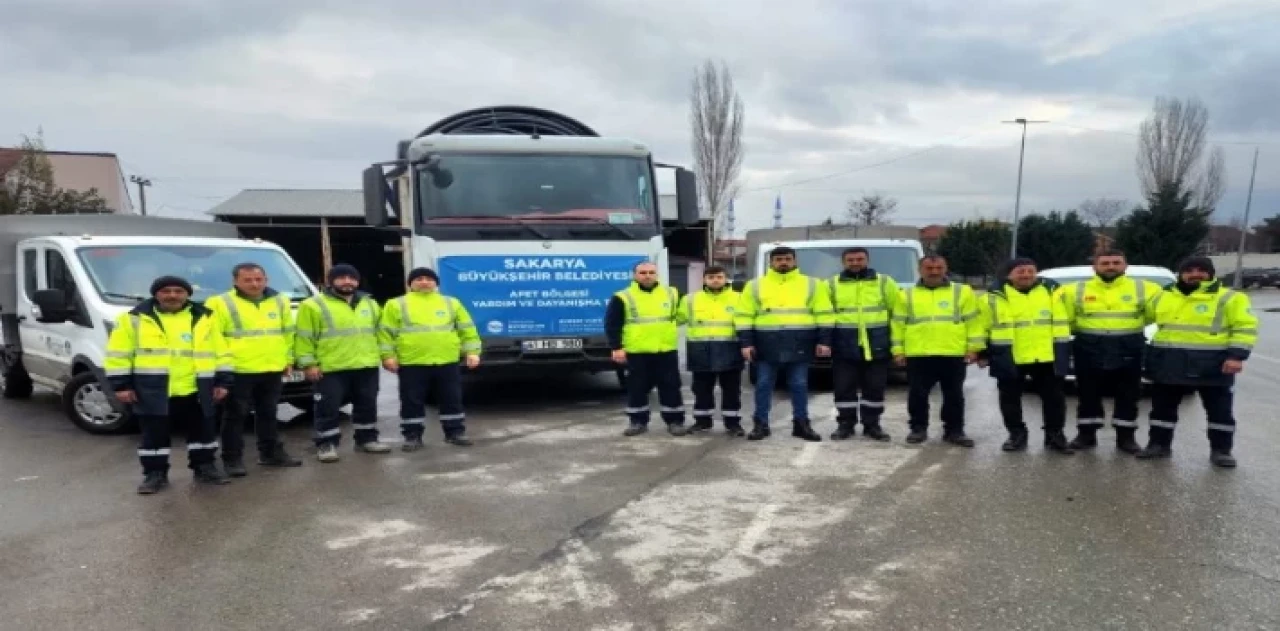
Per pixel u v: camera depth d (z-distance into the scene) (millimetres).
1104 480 6293
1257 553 4762
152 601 4266
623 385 11188
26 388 10711
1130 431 7215
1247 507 5598
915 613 4027
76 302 8445
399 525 5406
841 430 7934
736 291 8469
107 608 4188
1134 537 5023
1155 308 6898
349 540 5133
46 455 7504
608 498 5957
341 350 7238
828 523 5348
